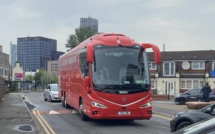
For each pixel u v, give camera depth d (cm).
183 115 1130
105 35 1595
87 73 1542
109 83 1470
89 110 1493
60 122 1680
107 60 1496
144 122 1680
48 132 1356
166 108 2478
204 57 5672
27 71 15738
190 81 5744
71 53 2122
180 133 534
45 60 14900
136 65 1516
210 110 1085
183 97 3369
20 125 1479
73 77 2005
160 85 5975
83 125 1566
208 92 2653
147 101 1502
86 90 1535
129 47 1533
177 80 5803
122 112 1466
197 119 1084
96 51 1501
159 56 1495
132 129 1434
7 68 8450
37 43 16462
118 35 1609
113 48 1512
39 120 1766
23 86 8088
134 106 1476
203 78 5638
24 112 2030
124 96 1469
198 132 496
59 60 2866
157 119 1825
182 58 5816
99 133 1326
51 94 3297
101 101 1460
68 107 2425
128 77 1491
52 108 2494
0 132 1281
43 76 10406
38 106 2697
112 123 1638
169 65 5938
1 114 1911
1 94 2995
